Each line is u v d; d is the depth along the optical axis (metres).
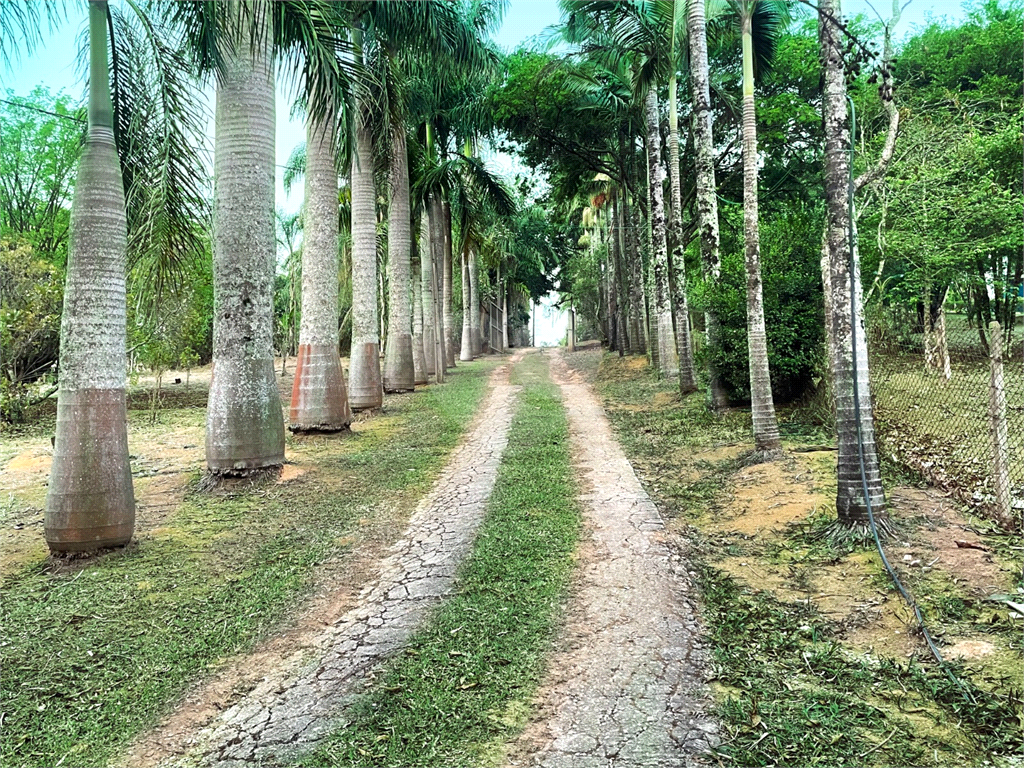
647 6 14.50
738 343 11.29
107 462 6.09
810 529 6.03
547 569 5.46
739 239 18.00
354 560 5.94
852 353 5.74
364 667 4.04
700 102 11.55
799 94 20.83
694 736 3.26
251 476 8.55
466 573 5.45
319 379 11.93
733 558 5.70
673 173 15.44
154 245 8.12
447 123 20.83
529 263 39.31
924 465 7.05
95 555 6.02
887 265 15.41
